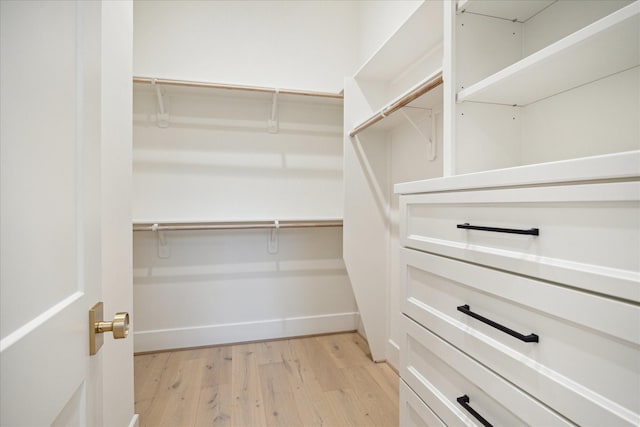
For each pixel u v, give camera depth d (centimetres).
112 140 106
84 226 53
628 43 63
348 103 198
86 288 53
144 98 207
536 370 58
